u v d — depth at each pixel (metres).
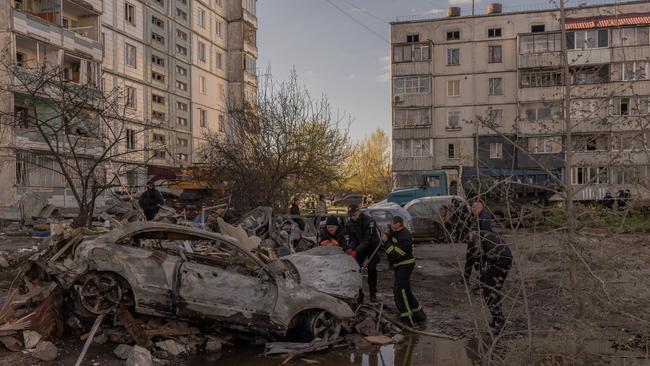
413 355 6.11
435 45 44.88
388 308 8.38
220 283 6.23
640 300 5.09
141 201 14.91
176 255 6.86
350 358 6.02
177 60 41.84
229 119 22.50
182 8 42.56
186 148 42.69
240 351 6.26
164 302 5.99
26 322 5.95
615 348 5.83
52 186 25.14
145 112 37.62
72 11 30.61
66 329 6.32
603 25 38.47
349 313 6.64
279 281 6.42
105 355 5.75
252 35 52.47
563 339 5.04
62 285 5.86
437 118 44.69
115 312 5.97
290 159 21.02
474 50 44.16
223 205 19.02
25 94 20.45
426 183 23.89
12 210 22.77
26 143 23.31
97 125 15.80
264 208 14.05
